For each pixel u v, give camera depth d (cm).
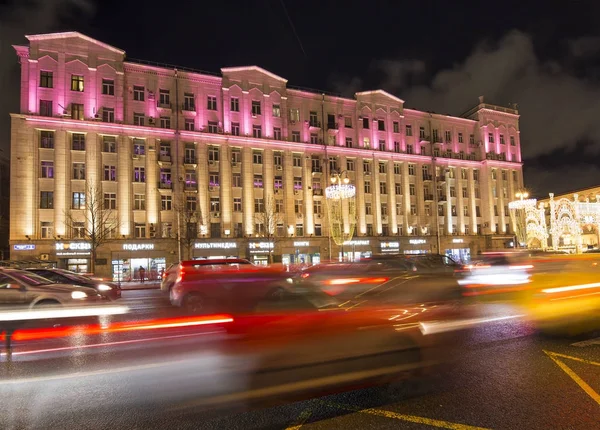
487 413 427
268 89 4494
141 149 3872
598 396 471
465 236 5484
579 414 422
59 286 1044
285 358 639
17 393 512
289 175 4491
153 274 3666
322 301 785
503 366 587
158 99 3966
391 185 5075
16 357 687
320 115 4806
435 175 5419
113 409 455
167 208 3912
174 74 4053
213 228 4081
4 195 4156
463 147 5759
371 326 806
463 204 5600
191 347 723
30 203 3375
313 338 735
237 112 4319
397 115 5278
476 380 529
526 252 2134
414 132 5403
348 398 474
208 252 3962
